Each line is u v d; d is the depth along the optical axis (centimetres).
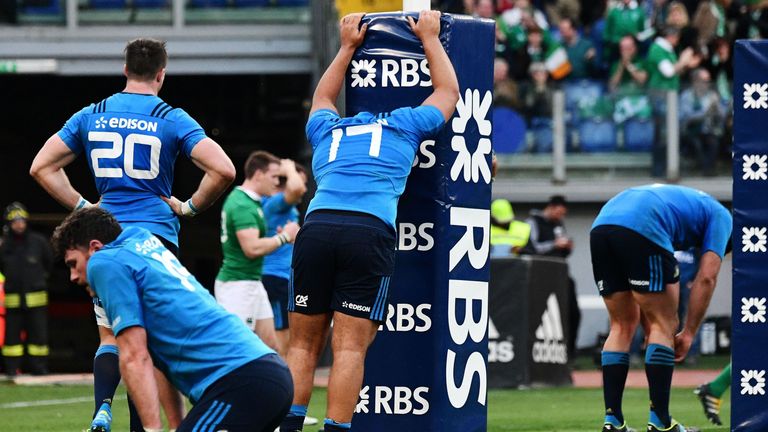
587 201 7262
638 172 7225
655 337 2933
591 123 7231
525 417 3881
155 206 2542
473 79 2439
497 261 4981
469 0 7188
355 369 2170
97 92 8200
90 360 7444
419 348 2416
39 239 5812
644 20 7188
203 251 8462
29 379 5575
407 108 2294
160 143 2539
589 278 7369
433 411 2406
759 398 2783
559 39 7281
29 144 8600
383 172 2217
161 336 1817
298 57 6812
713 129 7162
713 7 7181
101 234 1861
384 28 2406
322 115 2348
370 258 2169
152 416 1803
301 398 2245
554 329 5222
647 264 2895
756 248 2781
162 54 2597
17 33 6750
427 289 2411
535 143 7250
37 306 5794
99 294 1836
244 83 7925
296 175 4050
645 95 7181
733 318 2797
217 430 1770
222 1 6825
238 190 3728
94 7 6775
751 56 2762
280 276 4103
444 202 2403
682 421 3691
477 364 2469
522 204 7312
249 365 1795
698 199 2948
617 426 3008
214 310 1834
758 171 2772
